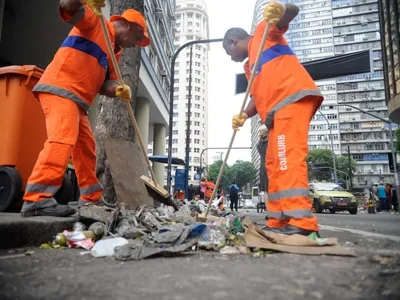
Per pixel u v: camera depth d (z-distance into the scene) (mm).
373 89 97375
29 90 4301
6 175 3988
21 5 9523
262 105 3186
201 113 118688
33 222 2559
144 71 16344
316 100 3012
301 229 2676
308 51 111438
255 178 101562
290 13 3059
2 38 10289
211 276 1686
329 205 16766
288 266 1934
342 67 10391
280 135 2898
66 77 3145
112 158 4566
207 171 89062
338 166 68438
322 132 100375
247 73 3740
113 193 5008
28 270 1778
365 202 29062
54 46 11109
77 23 3117
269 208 3195
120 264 1976
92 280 1594
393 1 18141
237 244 2588
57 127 3023
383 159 93312
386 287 1509
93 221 3148
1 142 4148
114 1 5566
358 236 3658
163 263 2014
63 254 2277
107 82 3721
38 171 2951
